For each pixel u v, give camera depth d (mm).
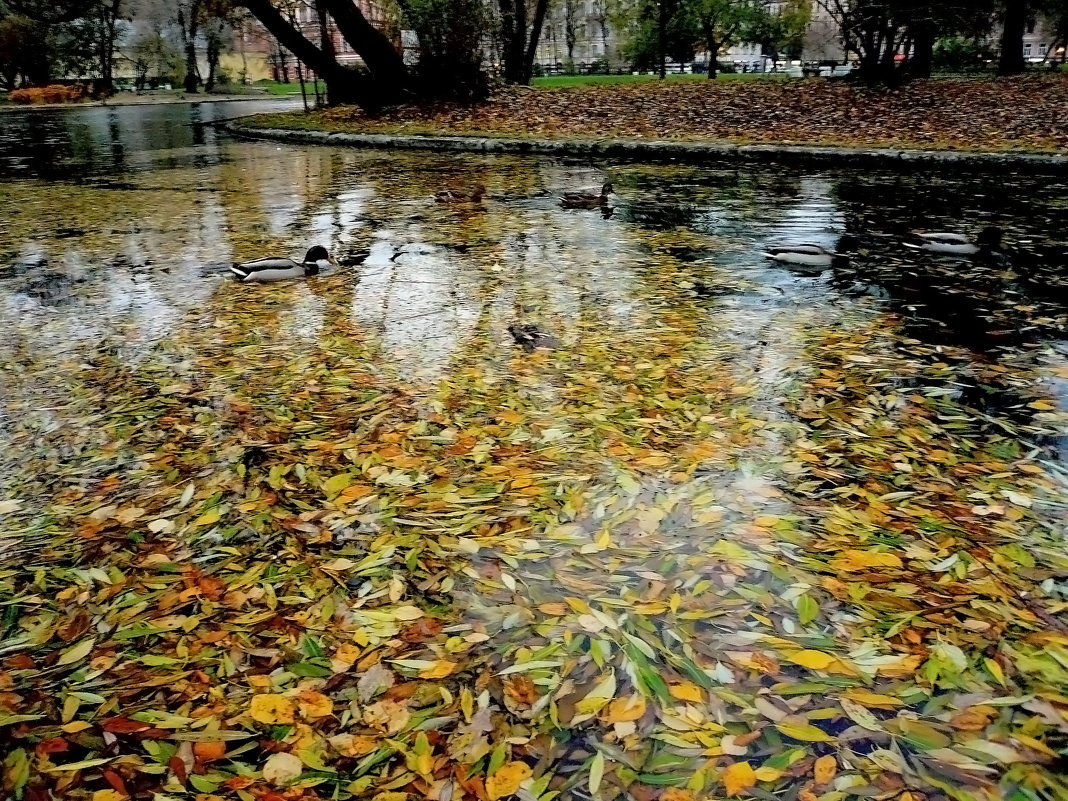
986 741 1686
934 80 18344
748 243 6551
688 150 11938
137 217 7930
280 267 5535
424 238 6855
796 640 1983
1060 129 11602
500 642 1992
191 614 2109
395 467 2875
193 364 3916
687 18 23875
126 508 2621
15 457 2977
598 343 4172
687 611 2092
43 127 20094
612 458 2924
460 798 1561
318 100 20422
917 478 2789
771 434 3121
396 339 4258
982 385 3609
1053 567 2277
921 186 9242
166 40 40688
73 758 1656
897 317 4598
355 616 2094
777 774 1605
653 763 1637
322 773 1618
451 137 13922
